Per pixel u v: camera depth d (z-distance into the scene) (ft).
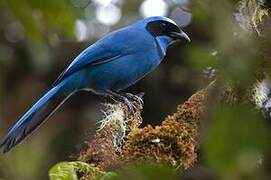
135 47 37.58
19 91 48.32
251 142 13.32
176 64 47.65
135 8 46.24
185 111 22.98
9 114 47.26
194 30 45.37
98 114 48.93
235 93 17.69
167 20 38.99
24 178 40.24
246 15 23.22
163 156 21.75
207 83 23.73
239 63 14.43
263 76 18.35
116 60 37.17
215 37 15.70
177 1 27.55
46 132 47.14
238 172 13.39
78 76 36.55
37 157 43.21
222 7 16.78
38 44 15.46
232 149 13.25
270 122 14.30
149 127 22.24
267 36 15.60
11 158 39.99
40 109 32.78
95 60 36.78
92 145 21.80
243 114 13.87
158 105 48.67
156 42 38.40
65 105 49.21
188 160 22.09
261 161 16.33
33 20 14.99
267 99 19.85
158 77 48.34
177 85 47.91
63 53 48.55
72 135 48.19
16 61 47.75
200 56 15.01
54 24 15.40
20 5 14.79
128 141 21.97
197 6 19.51
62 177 14.84
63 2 15.08
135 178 12.32
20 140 30.53
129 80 38.34
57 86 34.99
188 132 22.41
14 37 47.06
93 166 18.43
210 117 14.35
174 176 12.44
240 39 14.85
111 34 38.14
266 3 23.84
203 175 30.83
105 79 37.40
